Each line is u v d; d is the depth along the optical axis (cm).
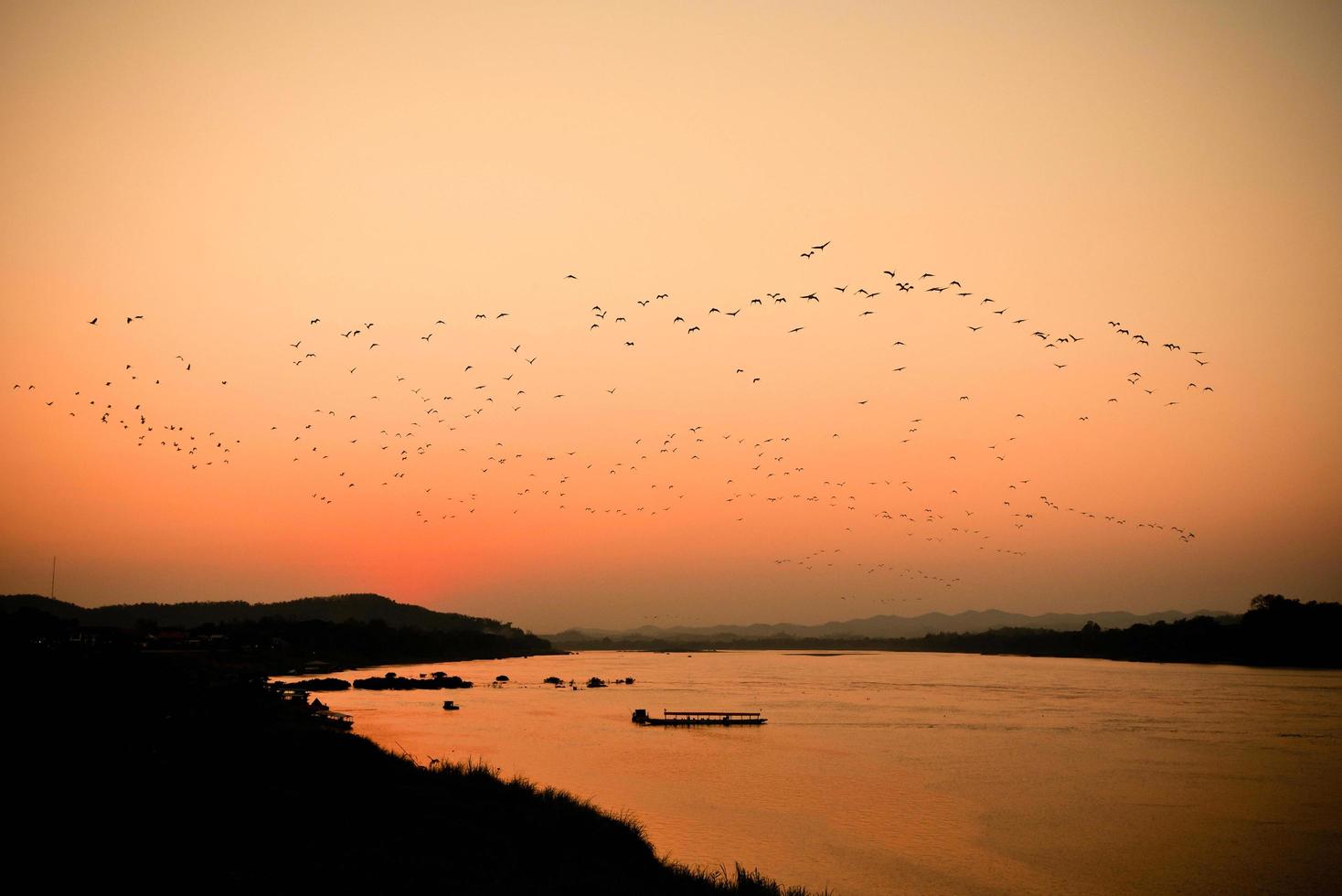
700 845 4475
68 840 2602
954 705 11981
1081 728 9288
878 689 15188
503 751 7519
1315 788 6097
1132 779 6425
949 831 4888
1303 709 10919
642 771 6656
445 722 9569
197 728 5412
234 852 2647
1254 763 7119
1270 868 4281
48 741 4241
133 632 17050
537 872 2812
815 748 7975
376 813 3403
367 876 2505
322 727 7200
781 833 4772
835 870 4103
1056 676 18650
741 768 6844
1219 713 10544
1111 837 4784
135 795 3272
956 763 7150
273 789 3644
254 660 16838
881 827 4947
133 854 2528
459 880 2572
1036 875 4134
